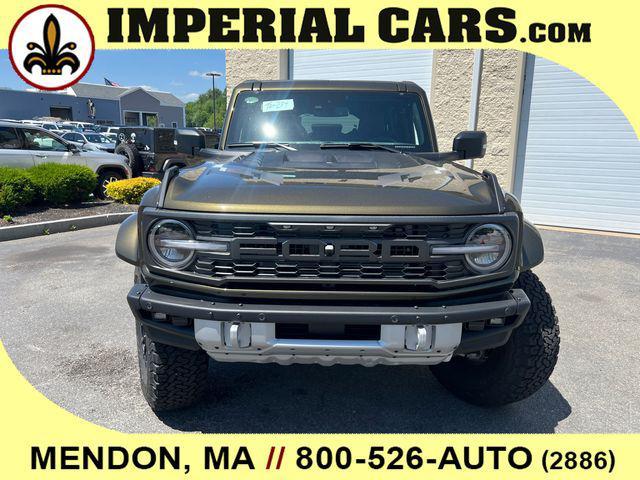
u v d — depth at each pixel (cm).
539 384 272
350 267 223
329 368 345
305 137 360
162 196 237
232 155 332
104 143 2275
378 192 232
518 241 233
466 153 357
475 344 234
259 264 224
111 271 564
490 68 945
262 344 222
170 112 5819
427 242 222
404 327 221
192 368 262
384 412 290
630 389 318
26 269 570
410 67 1029
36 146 1083
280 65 1120
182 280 231
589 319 442
